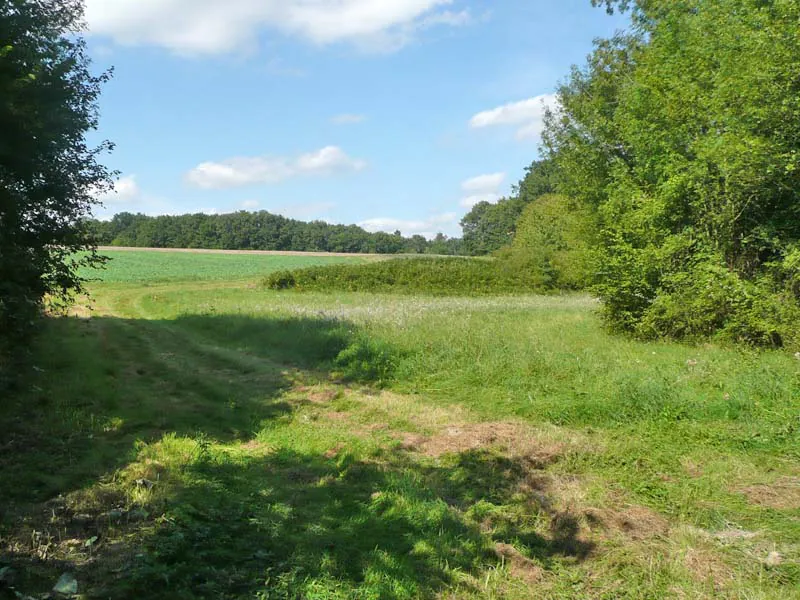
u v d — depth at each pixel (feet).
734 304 34.37
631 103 45.24
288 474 16.61
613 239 43.19
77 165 31.94
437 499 14.80
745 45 34.99
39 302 28.91
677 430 20.10
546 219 134.31
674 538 12.93
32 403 21.56
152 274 164.04
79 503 13.70
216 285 121.70
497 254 140.36
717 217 36.78
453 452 18.86
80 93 31.19
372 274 110.01
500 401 25.03
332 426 21.77
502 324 44.37
